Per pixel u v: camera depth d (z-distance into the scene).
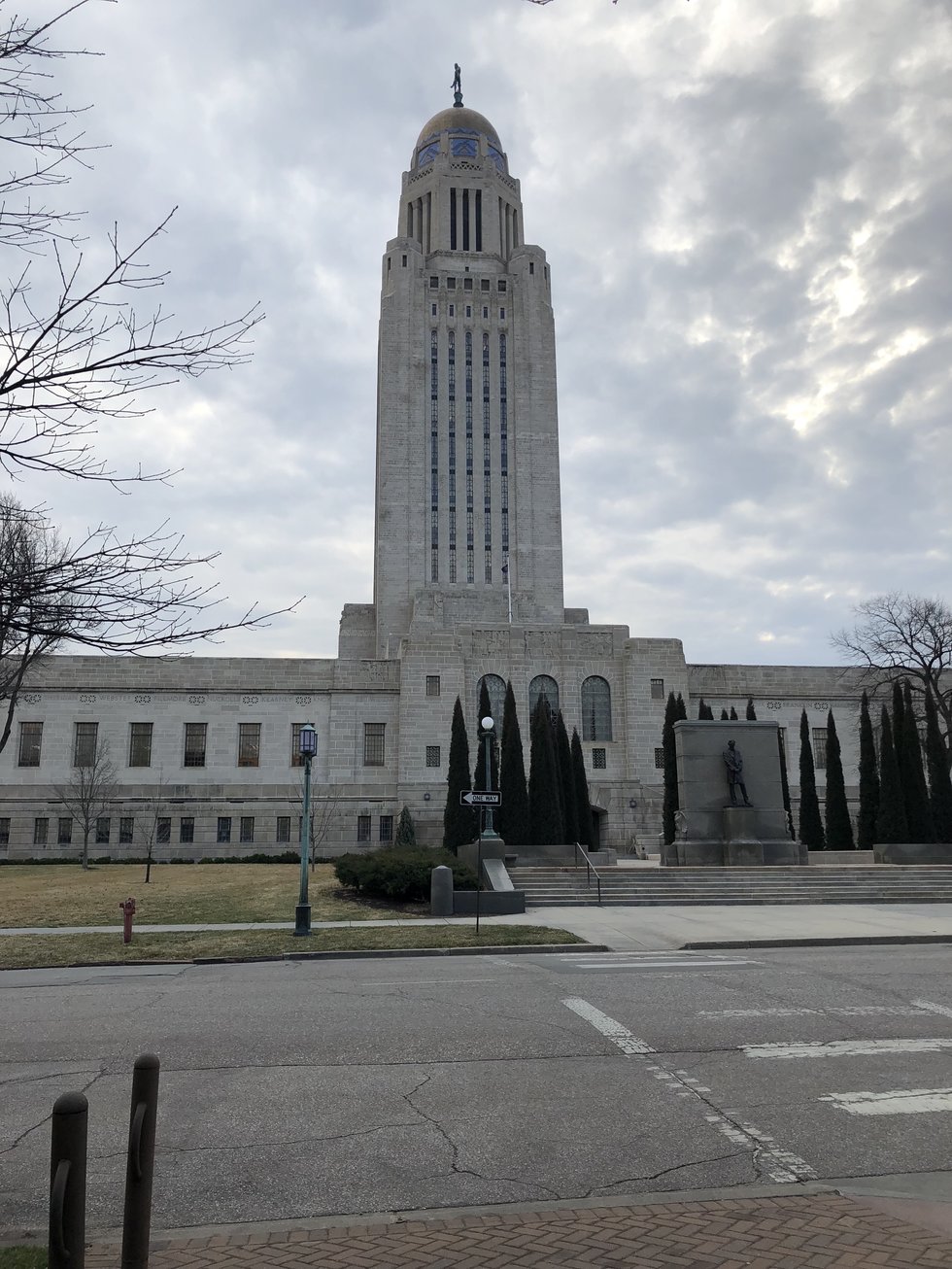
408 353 101.50
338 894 30.16
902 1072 9.38
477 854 30.33
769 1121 7.94
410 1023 11.70
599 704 61.06
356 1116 8.16
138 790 55.91
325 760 58.09
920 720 56.41
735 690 63.16
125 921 20.98
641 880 30.56
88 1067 9.88
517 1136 7.64
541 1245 5.53
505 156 121.06
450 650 59.53
